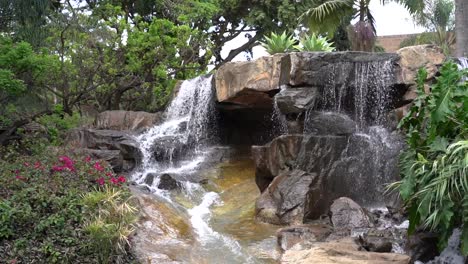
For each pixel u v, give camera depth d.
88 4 17.50
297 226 7.80
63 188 7.15
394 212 8.45
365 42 12.51
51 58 11.62
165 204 8.80
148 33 15.01
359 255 6.35
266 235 7.88
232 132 12.95
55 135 11.90
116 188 7.70
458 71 6.28
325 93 9.93
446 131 6.34
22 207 6.36
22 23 12.37
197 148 12.43
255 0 21.41
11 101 11.34
